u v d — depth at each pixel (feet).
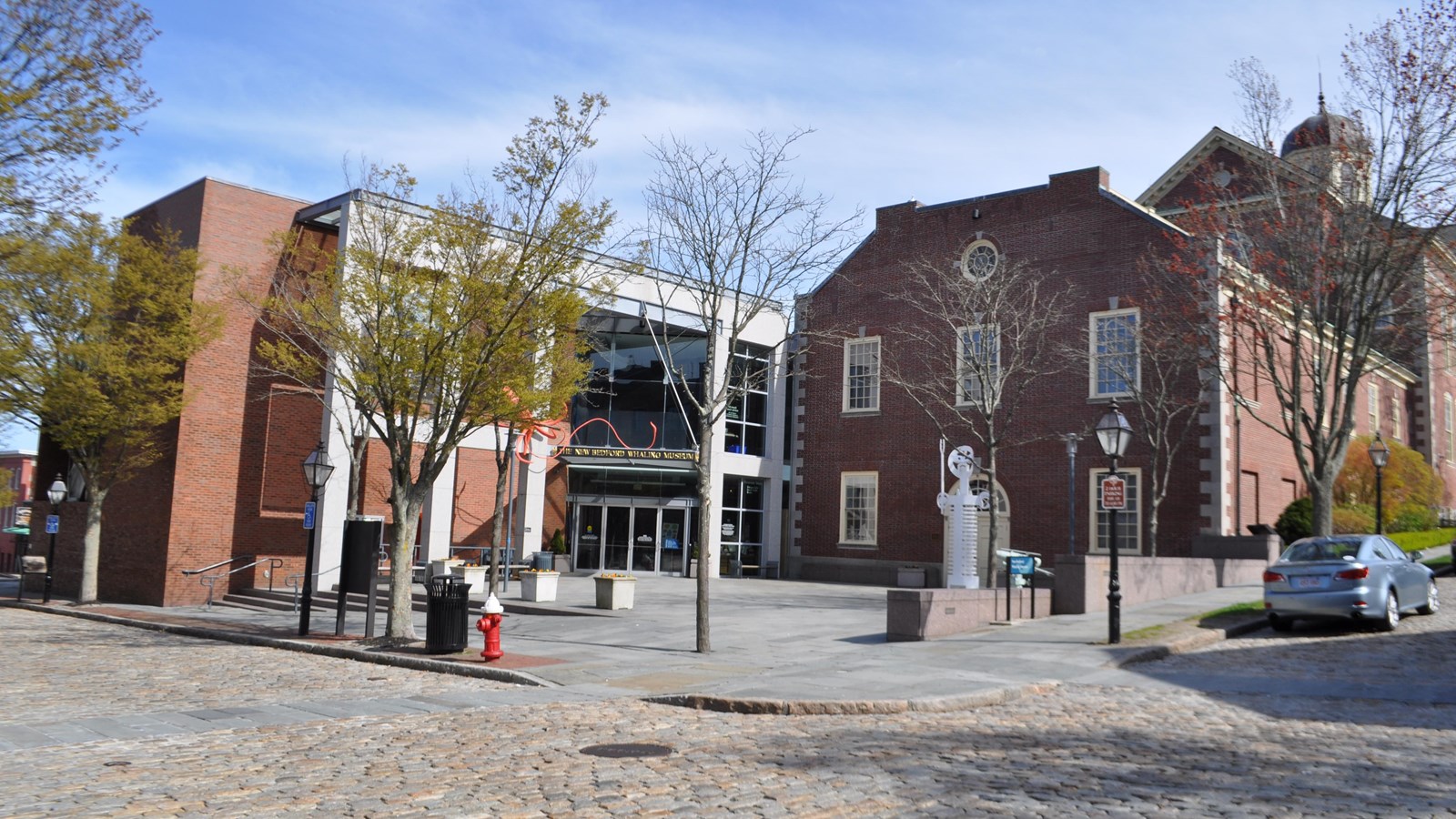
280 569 106.11
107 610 94.43
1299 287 82.64
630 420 128.98
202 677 51.49
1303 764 29.40
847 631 67.41
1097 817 23.49
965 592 64.64
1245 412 103.35
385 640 63.72
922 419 119.34
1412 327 86.38
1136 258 104.63
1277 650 56.18
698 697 40.50
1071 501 91.66
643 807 24.26
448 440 66.39
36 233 56.65
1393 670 48.73
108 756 30.30
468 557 114.01
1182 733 34.47
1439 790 26.23
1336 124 83.41
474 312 65.36
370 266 67.05
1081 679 47.39
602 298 76.64
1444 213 77.30
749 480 133.59
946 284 112.06
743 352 133.28
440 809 24.02
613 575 80.07
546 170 65.26
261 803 24.54
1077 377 107.45
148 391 97.40
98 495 101.76
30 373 82.02
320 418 110.73
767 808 24.20
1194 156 129.90
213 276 101.81
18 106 48.01
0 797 25.02
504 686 47.14
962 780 27.27
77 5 48.88
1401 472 122.21
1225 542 94.12
